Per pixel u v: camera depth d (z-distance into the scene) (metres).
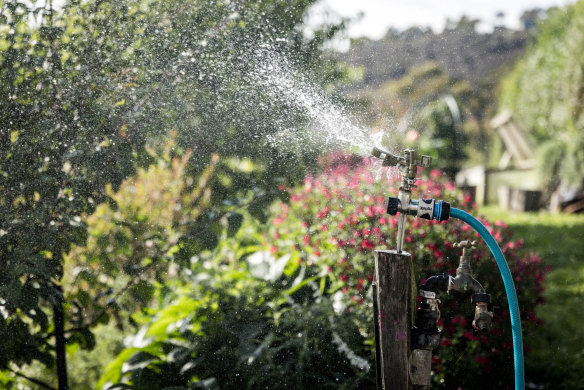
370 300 2.61
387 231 2.69
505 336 2.77
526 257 3.02
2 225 2.24
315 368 2.56
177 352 2.60
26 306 2.30
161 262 2.71
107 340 3.21
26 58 2.27
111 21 2.41
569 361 3.16
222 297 2.76
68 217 2.30
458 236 2.75
